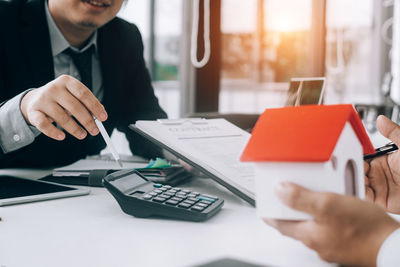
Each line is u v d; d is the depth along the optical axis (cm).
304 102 78
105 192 67
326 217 32
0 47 106
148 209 51
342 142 35
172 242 43
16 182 72
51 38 111
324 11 240
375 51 366
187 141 67
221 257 38
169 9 294
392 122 54
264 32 385
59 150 112
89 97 61
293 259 38
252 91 395
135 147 115
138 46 140
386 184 54
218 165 61
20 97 71
